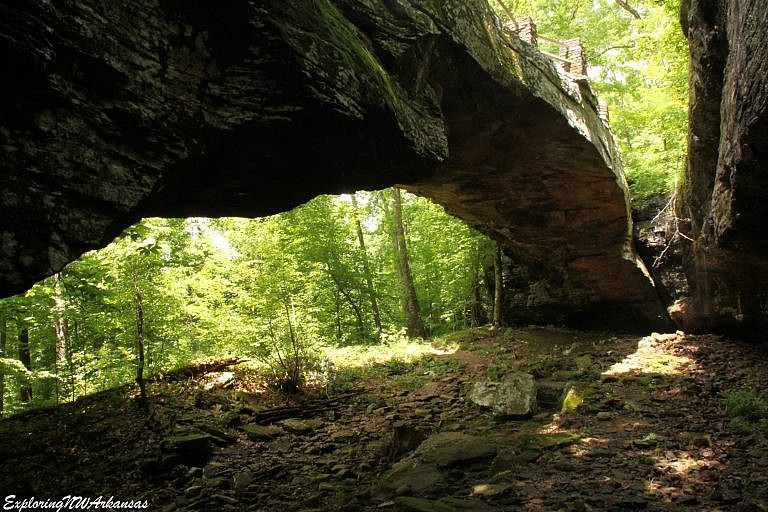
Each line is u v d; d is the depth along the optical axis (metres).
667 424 7.14
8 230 3.24
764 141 4.73
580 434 7.03
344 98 4.88
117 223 4.04
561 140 10.11
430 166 6.84
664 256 13.95
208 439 7.23
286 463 7.00
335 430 8.46
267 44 4.29
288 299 10.86
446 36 6.86
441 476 5.82
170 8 3.98
